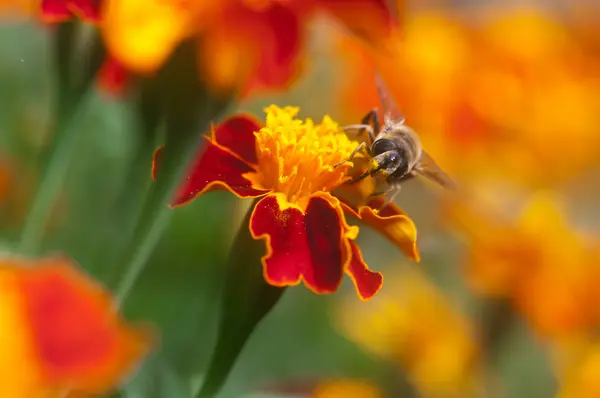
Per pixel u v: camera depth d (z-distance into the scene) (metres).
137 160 0.30
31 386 0.24
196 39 0.29
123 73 0.30
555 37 0.44
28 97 0.46
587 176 0.47
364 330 0.42
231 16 0.29
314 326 0.44
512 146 0.43
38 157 0.31
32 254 0.31
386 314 0.41
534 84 0.43
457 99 0.42
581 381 0.39
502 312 0.39
